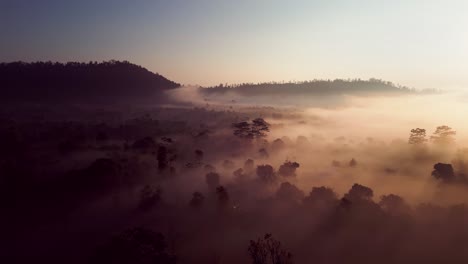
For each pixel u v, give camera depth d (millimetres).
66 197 87375
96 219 78750
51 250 66812
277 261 54344
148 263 47281
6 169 96562
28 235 72188
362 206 73375
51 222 77188
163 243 52031
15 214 79688
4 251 66500
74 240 70062
